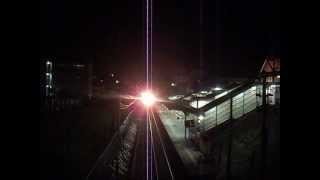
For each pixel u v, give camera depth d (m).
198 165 24.73
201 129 33.41
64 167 20.62
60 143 24.11
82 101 46.31
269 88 26.72
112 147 31.41
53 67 37.50
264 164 19.14
